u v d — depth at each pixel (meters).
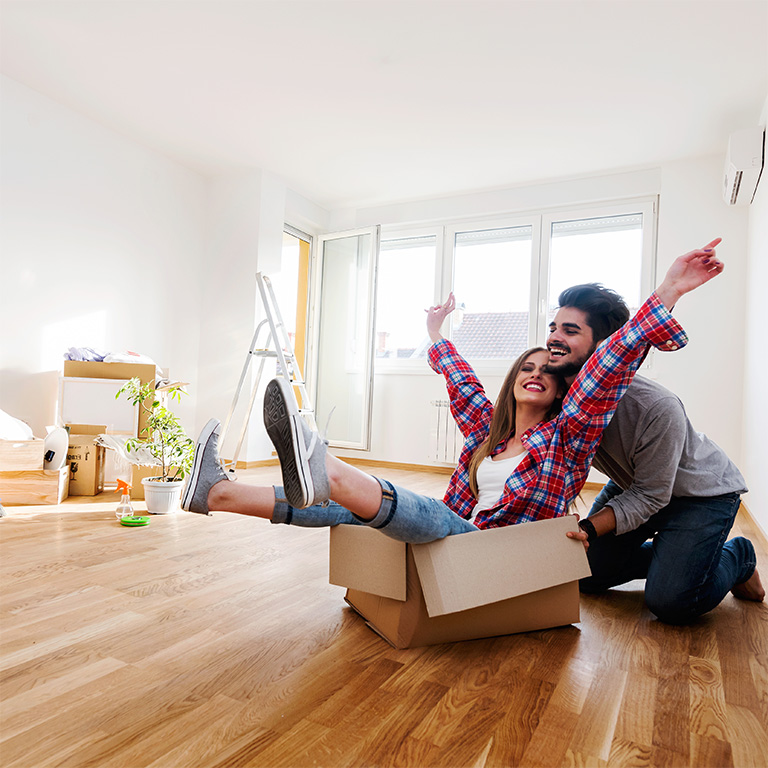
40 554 1.98
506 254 4.88
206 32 2.89
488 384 4.83
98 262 3.94
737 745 0.96
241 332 4.64
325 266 5.49
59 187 3.68
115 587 1.67
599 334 1.49
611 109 3.48
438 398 4.98
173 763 0.85
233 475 1.44
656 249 4.33
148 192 4.30
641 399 1.46
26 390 3.50
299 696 1.08
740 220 3.96
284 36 2.89
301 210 5.17
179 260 4.60
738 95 3.27
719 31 2.72
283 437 1.14
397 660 1.25
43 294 3.60
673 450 1.44
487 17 2.68
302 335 5.67
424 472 4.91
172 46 3.03
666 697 1.12
